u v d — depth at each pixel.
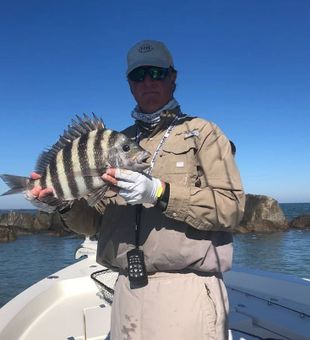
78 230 1.19
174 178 1.02
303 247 12.10
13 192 1.05
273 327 1.64
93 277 1.91
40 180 1.05
